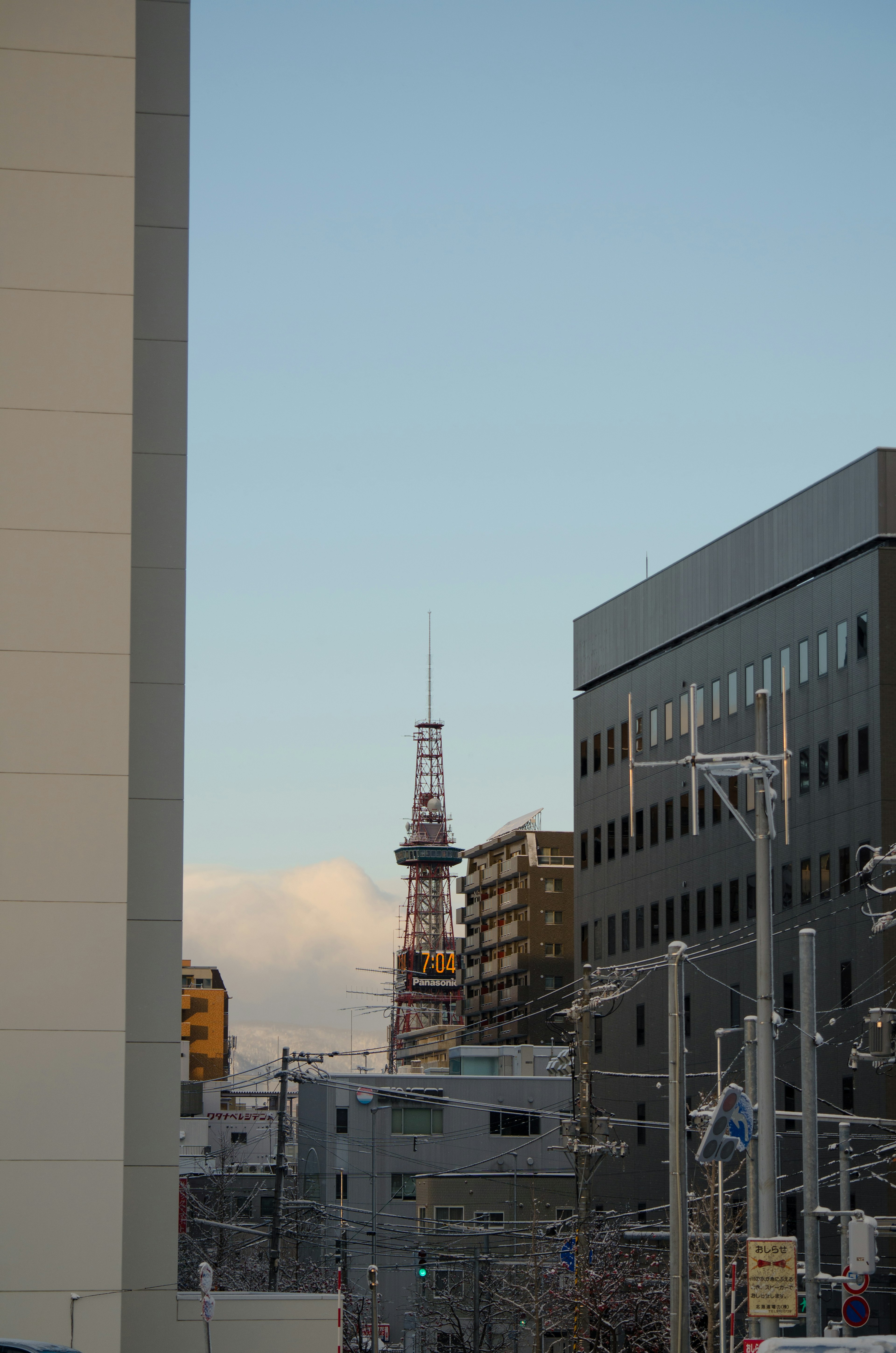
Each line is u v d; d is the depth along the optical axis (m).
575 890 113.81
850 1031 80.19
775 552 91.75
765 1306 25.95
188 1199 98.06
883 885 78.88
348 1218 111.94
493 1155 113.81
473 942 190.12
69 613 30.75
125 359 31.70
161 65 36.69
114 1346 28.55
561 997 174.00
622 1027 104.62
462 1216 102.12
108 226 32.09
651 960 100.75
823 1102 80.69
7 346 31.39
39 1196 28.84
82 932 29.77
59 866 29.91
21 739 30.20
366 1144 114.00
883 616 81.62
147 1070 32.91
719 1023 92.81
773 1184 26.89
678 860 99.44
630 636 108.50
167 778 33.97
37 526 30.94
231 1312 32.75
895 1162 69.44
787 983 85.94
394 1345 103.44
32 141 32.12
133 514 34.84
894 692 81.00
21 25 32.44
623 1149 56.66
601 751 111.50
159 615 34.56
